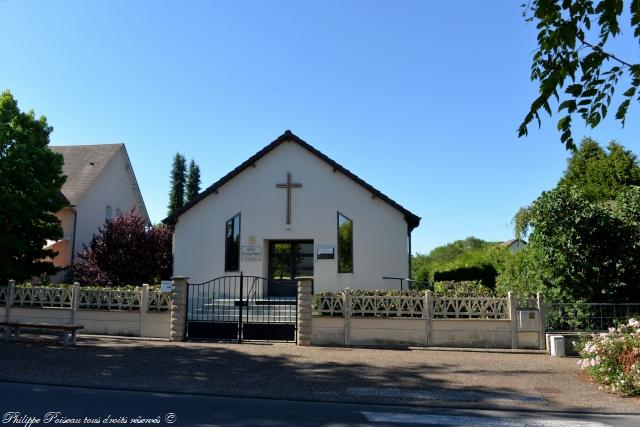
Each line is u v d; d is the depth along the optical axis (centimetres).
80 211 2705
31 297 1521
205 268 2039
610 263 1370
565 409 793
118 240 2253
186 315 1409
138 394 821
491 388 914
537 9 465
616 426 699
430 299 1349
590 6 441
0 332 1459
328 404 794
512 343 1319
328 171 2058
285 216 2047
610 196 2039
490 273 2434
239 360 1123
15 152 1659
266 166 2081
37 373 948
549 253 1399
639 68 448
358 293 1417
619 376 895
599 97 470
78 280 2244
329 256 2012
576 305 1330
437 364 1119
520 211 1602
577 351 1242
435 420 712
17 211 1641
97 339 1388
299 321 1350
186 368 1027
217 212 2070
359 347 1322
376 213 2027
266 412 730
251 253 2033
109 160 3017
